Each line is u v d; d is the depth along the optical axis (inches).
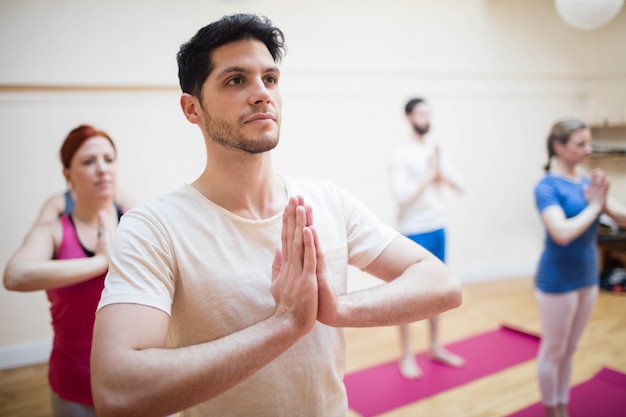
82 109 129.0
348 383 110.7
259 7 144.6
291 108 152.9
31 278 52.4
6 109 122.4
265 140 31.5
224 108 31.2
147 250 29.6
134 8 131.1
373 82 164.2
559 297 81.8
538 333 134.2
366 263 38.5
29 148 125.3
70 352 55.4
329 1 154.5
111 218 63.4
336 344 35.6
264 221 33.2
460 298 35.4
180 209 32.3
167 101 137.1
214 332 31.1
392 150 169.5
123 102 132.6
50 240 59.6
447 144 179.6
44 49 123.7
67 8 124.9
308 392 32.9
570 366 87.8
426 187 114.1
